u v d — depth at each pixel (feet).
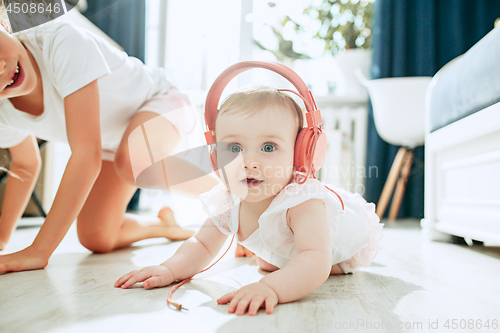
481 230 4.01
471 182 4.32
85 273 2.60
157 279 2.24
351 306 1.92
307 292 1.99
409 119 7.34
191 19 9.17
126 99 3.71
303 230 2.20
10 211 3.74
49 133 3.58
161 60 9.73
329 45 9.84
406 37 8.63
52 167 7.34
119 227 3.81
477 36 8.16
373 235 2.94
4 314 1.68
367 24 9.75
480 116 3.95
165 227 4.41
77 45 2.95
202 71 9.06
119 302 1.90
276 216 2.36
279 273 1.98
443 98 5.05
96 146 2.90
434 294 2.21
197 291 2.19
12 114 3.33
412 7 8.63
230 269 2.97
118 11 9.29
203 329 1.53
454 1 8.28
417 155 8.33
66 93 2.88
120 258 3.31
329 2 9.76
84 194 2.83
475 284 2.49
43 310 1.74
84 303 1.86
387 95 7.39
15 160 3.78
